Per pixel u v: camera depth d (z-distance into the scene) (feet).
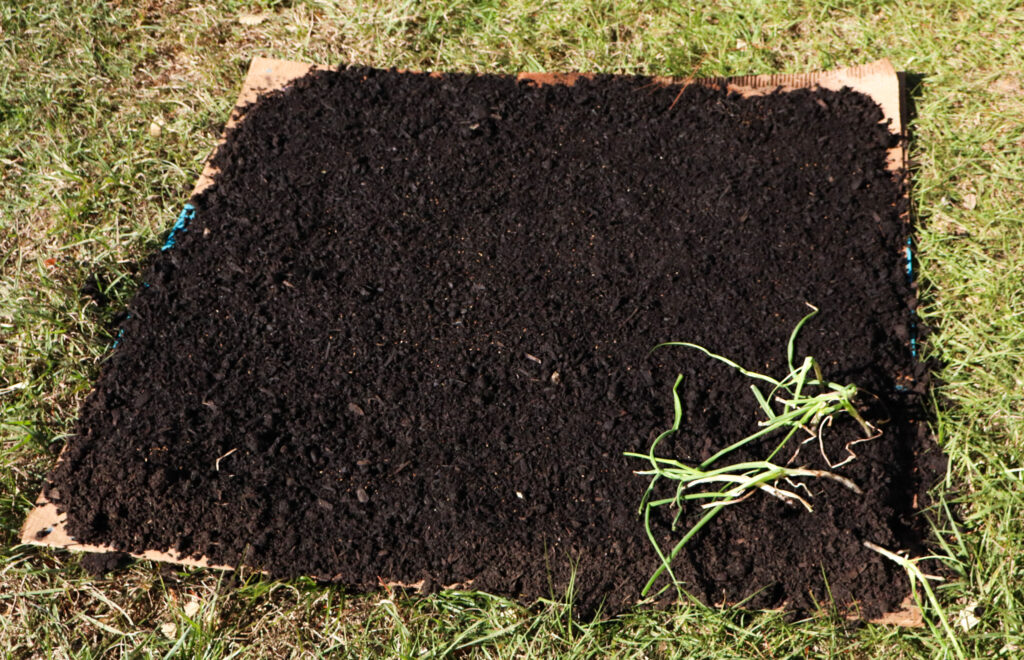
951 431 5.06
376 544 4.88
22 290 5.74
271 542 4.91
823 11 6.54
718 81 6.07
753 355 5.13
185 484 4.99
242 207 5.73
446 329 5.28
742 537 4.80
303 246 5.57
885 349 5.16
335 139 5.94
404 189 5.72
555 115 5.97
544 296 5.33
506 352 5.20
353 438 5.06
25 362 5.54
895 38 6.40
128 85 6.59
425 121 5.98
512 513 4.88
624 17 6.64
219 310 5.41
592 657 4.74
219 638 4.86
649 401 5.05
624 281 5.35
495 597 4.81
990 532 4.85
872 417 4.99
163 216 5.99
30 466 5.27
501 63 6.51
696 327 5.21
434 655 4.76
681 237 5.46
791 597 4.74
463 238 5.54
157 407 5.17
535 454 4.97
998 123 6.02
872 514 4.80
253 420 5.12
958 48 6.34
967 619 4.70
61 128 6.36
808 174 5.65
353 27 6.70
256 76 6.30
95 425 5.17
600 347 5.19
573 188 5.67
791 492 4.80
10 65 6.64
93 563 4.98
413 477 4.97
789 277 5.33
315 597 4.89
